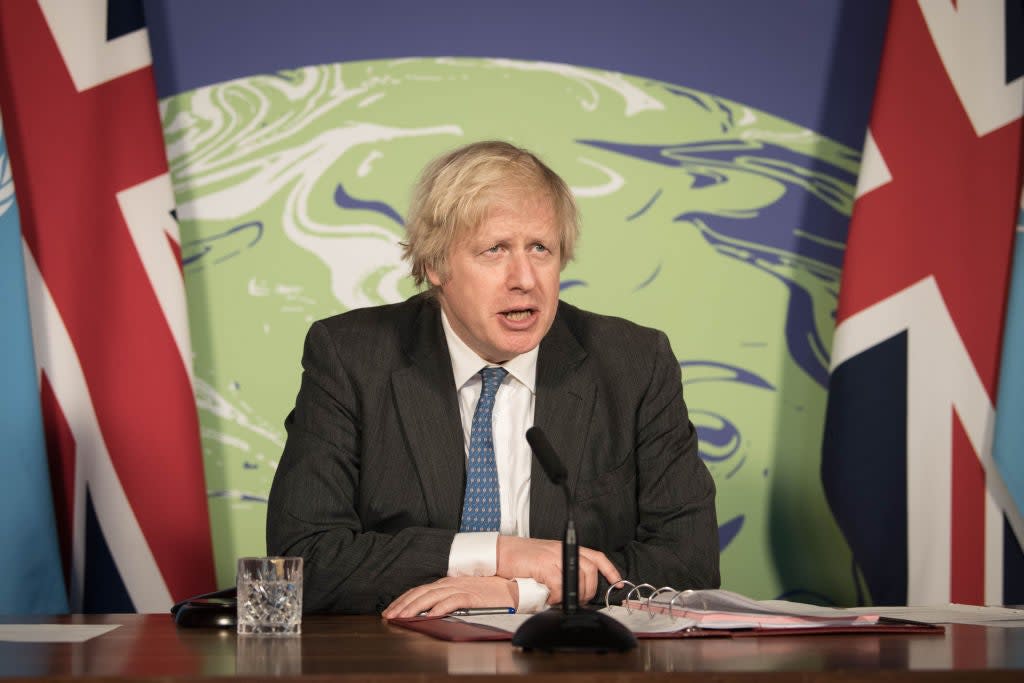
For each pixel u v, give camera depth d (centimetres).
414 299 351
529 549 285
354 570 287
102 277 459
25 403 433
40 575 430
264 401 499
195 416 463
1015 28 476
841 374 476
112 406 455
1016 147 470
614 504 323
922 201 476
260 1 509
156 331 461
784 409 514
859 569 470
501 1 517
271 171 505
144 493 455
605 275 512
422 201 322
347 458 316
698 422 511
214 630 250
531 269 305
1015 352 456
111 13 470
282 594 236
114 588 451
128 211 464
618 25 521
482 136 513
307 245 505
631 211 516
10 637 235
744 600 238
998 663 187
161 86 501
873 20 523
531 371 328
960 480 464
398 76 513
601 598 288
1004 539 462
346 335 333
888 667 181
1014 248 462
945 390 468
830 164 521
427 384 323
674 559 310
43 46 464
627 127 518
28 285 453
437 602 263
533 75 516
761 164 520
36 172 458
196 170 502
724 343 514
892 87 483
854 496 470
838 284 518
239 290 502
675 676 175
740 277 517
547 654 198
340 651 205
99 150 464
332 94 510
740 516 509
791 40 522
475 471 321
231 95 505
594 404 330
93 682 173
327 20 511
